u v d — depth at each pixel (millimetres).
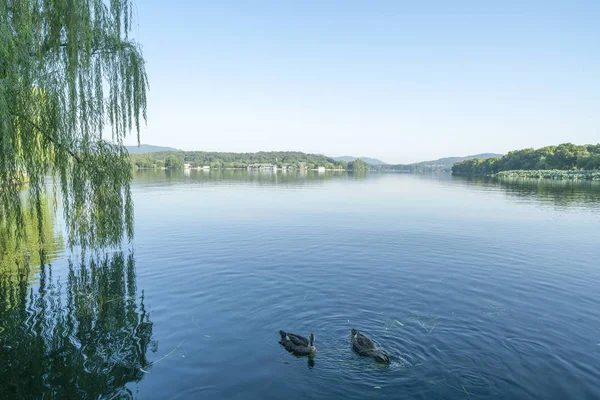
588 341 12203
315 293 16250
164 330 13039
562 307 14953
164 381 10125
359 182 108750
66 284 17922
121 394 9555
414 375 10320
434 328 13008
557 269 20078
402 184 102188
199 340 12312
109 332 12922
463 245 25500
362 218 37125
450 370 10531
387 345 11875
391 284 17469
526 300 15672
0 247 24500
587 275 19062
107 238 20344
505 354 11367
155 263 21031
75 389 9820
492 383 9930
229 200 52469
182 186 77562
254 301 15406
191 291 16641
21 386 9977
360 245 25312
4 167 16234
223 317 13984
